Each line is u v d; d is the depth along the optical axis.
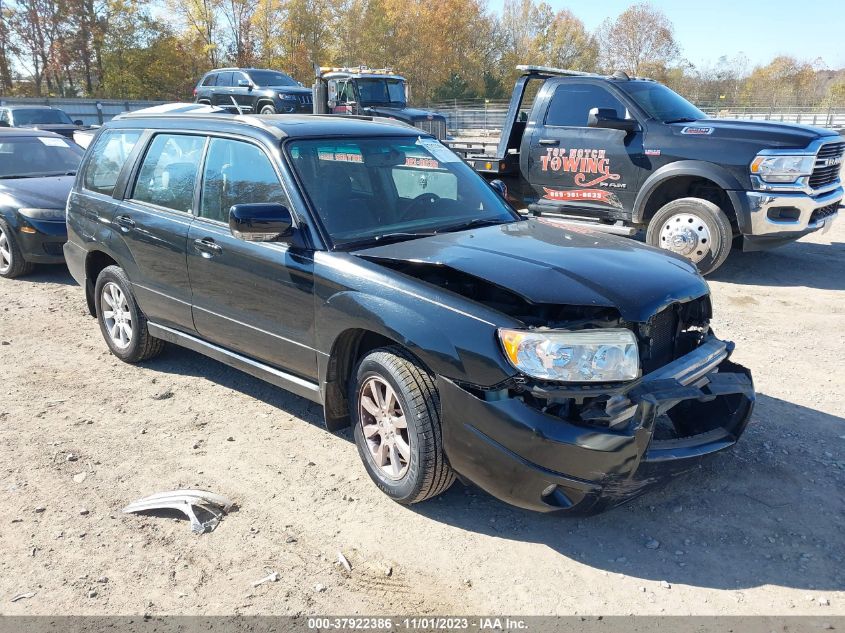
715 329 6.39
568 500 3.09
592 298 3.15
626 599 2.96
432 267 3.59
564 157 8.76
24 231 8.16
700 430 3.76
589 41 80.94
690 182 8.16
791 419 4.54
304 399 4.96
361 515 3.57
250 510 3.63
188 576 3.13
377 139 4.54
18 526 3.49
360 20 62.03
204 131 4.67
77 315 6.98
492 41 79.81
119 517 3.57
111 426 4.57
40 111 20.48
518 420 3.02
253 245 4.12
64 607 2.94
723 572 3.11
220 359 4.67
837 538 3.34
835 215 8.20
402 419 3.48
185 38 53.28
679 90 70.25
